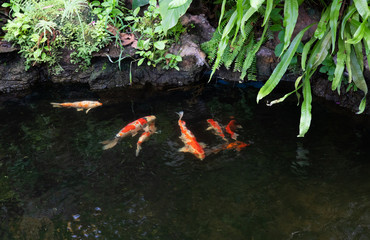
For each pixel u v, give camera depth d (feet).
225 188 9.39
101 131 11.93
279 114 12.92
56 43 14.92
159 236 8.00
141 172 10.02
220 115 12.90
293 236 7.96
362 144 11.03
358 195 9.07
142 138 11.34
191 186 9.48
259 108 13.41
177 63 15.25
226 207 8.80
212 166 10.21
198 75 15.69
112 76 15.44
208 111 13.21
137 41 15.20
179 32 15.46
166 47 15.29
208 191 9.30
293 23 9.70
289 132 11.75
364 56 12.55
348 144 11.07
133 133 11.76
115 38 15.29
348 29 10.29
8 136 11.68
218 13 16.48
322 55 10.39
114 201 9.02
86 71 15.52
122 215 8.59
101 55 14.99
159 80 15.74
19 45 14.80
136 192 9.29
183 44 15.33
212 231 8.12
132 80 15.72
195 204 8.88
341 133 11.67
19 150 10.98
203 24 15.87
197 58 14.98
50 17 14.96
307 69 10.53
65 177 9.86
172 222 8.38
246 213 8.61
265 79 15.65
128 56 15.01
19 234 8.07
